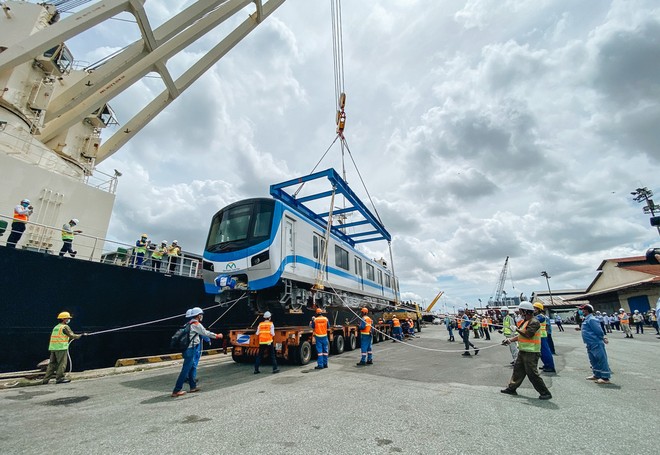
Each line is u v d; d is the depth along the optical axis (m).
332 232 14.83
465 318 11.96
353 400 5.33
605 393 5.77
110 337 9.53
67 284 8.77
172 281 11.43
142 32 12.82
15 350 7.73
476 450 3.28
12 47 10.40
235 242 9.23
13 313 7.77
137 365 9.37
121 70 13.24
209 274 9.28
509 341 5.82
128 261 10.84
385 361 10.34
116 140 16.08
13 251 7.89
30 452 3.29
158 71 15.19
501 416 4.41
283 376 7.82
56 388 6.69
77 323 8.87
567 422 4.16
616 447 3.37
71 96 13.04
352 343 13.91
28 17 13.34
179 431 3.89
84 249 11.20
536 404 5.05
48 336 8.28
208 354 12.31
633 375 7.39
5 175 9.38
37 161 11.20
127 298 10.06
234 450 3.30
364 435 3.71
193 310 6.39
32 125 12.24
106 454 3.23
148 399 5.65
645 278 29.36
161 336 10.87
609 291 32.97
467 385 6.55
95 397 5.84
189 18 14.17
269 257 8.68
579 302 45.81
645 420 4.23
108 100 14.47
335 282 12.80
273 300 9.84
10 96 11.48
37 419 4.44
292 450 3.29
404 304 26.73
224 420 4.31
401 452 3.23
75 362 8.70
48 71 13.02
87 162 15.58
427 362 9.97
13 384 6.80
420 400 5.32
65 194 10.82
